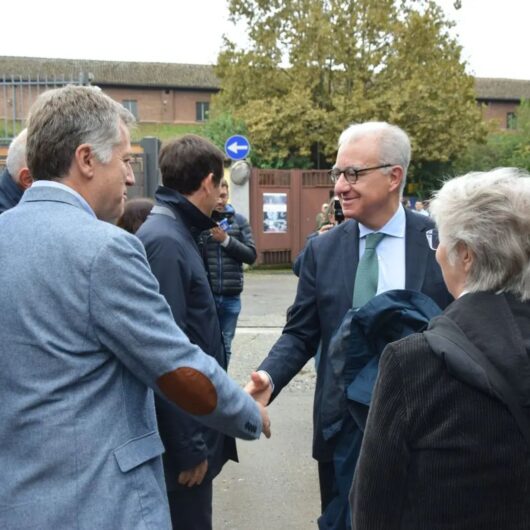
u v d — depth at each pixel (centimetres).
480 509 139
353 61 2058
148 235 248
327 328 248
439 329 145
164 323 164
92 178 173
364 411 221
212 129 2011
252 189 1639
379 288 242
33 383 154
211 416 175
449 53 2192
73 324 155
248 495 402
